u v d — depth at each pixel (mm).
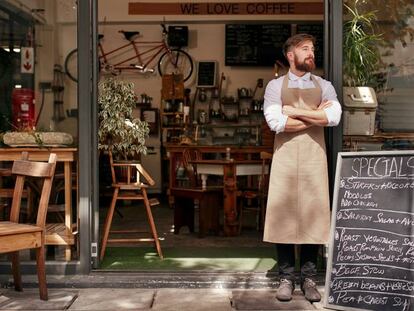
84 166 3859
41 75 4035
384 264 3094
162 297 3605
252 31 10016
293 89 3439
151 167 9867
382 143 4008
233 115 9859
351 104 3918
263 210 6016
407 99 4035
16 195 3533
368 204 3197
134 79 10172
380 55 4023
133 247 5109
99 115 4508
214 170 5871
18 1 4102
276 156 3488
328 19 3920
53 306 3363
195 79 10125
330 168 3867
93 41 3924
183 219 5953
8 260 3912
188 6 10094
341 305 3158
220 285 3795
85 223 3861
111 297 3588
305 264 3547
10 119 4133
